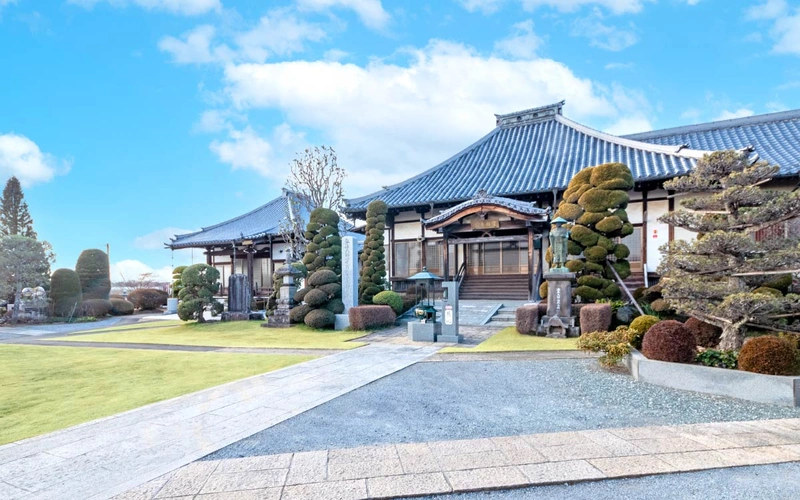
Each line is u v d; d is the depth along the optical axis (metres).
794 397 5.32
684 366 6.14
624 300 12.17
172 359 9.31
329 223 15.67
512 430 4.56
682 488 3.29
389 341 10.99
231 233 29.22
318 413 5.18
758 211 6.29
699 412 5.12
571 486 3.34
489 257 18.67
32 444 4.28
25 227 39.09
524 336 11.03
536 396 5.85
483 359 8.34
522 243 18.12
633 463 3.68
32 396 6.35
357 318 12.96
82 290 26.39
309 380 6.82
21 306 23.12
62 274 23.77
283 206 32.19
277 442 4.27
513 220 15.44
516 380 6.72
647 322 7.85
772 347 5.70
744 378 5.65
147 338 13.51
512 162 19.88
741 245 6.25
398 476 3.48
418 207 18.98
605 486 3.33
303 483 3.38
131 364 8.83
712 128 18.42
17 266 21.77
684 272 7.12
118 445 4.23
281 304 15.44
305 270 16.64
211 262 30.73
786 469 3.58
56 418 5.26
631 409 5.26
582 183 12.85
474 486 3.30
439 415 5.08
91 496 3.23
